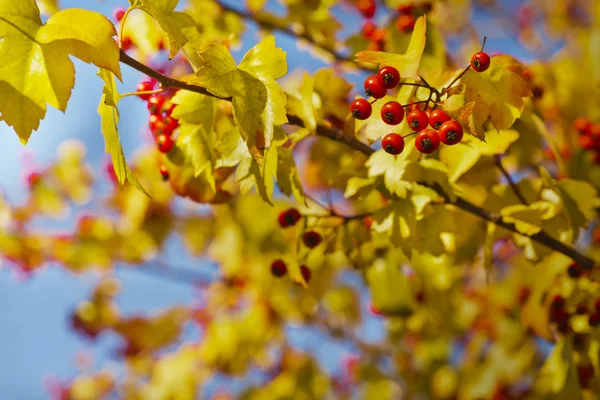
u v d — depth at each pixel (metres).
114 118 2.22
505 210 2.94
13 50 2.03
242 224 5.56
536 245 3.21
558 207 3.12
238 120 2.14
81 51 2.06
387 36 3.92
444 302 4.95
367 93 2.29
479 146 2.82
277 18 4.14
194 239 6.19
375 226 2.87
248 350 5.86
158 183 5.75
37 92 2.04
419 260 4.49
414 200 2.81
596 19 6.27
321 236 3.16
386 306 4.06
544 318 3.36
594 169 4.16
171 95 2.84
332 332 6.47
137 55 3.34
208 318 6.64
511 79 2.34
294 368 6.58
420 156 2.66
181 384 6.19
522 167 3.76
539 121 3.50
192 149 2.61
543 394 4.82
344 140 2.78
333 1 4.14
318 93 3.07
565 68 5.31
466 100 2.31
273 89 2.19
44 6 3.29
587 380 3.41
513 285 5.09
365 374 6.49
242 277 6.03
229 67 2.20
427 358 6.29
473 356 5.83
